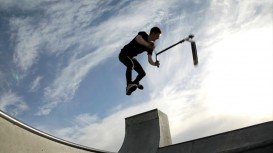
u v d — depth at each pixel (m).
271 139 5.86
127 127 8.73
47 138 4.93
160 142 7.75
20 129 4.34
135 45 4.80
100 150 6.66
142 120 8.56
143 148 7.89
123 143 8.44
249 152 6.01
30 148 4.44
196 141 7.07
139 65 4.96
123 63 4.91
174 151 7.21
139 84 4.93
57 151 5.07
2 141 3.93
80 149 5.89
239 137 6.47
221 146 6.53
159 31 4.74
